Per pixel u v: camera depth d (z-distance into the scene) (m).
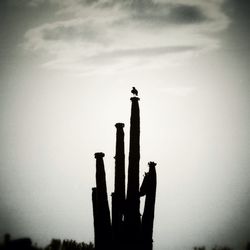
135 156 5.78
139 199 5.73
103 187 5.79
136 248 5.42
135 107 6.03
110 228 5.70
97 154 5.98
